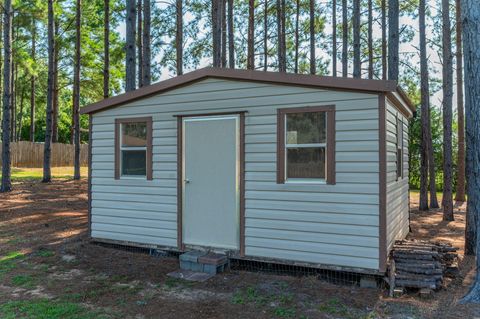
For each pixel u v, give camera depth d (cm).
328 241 526
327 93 529
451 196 1083
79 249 691
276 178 562
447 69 1148
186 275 557
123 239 696
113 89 2533
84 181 1747
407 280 483
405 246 589
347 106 516
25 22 1719
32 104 2817
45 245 719
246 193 586
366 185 504
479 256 459
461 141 1562
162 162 659
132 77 1024
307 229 540
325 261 527
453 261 578
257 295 475
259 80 573
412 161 2019
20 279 541
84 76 2366
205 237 618
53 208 1093
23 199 1223
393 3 993
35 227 869
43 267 598
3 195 1276
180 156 639
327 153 527
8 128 1371
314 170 539
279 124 560
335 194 522
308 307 438
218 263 566
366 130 504
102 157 724
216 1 1314
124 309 438
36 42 2706
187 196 634
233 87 599
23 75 2678
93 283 527
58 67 2464
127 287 511
